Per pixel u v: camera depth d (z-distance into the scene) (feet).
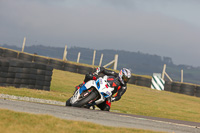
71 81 224.53
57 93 153.48
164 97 224.74
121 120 65.87
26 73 150.00
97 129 47.19
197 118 139.85
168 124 72.90
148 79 288.92
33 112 58.49
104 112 79.46
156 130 58.23
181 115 144.15
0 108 55.06
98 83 85.61
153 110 148.05
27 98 114.01
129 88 246.47
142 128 58.29
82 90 86.38
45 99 120.88
